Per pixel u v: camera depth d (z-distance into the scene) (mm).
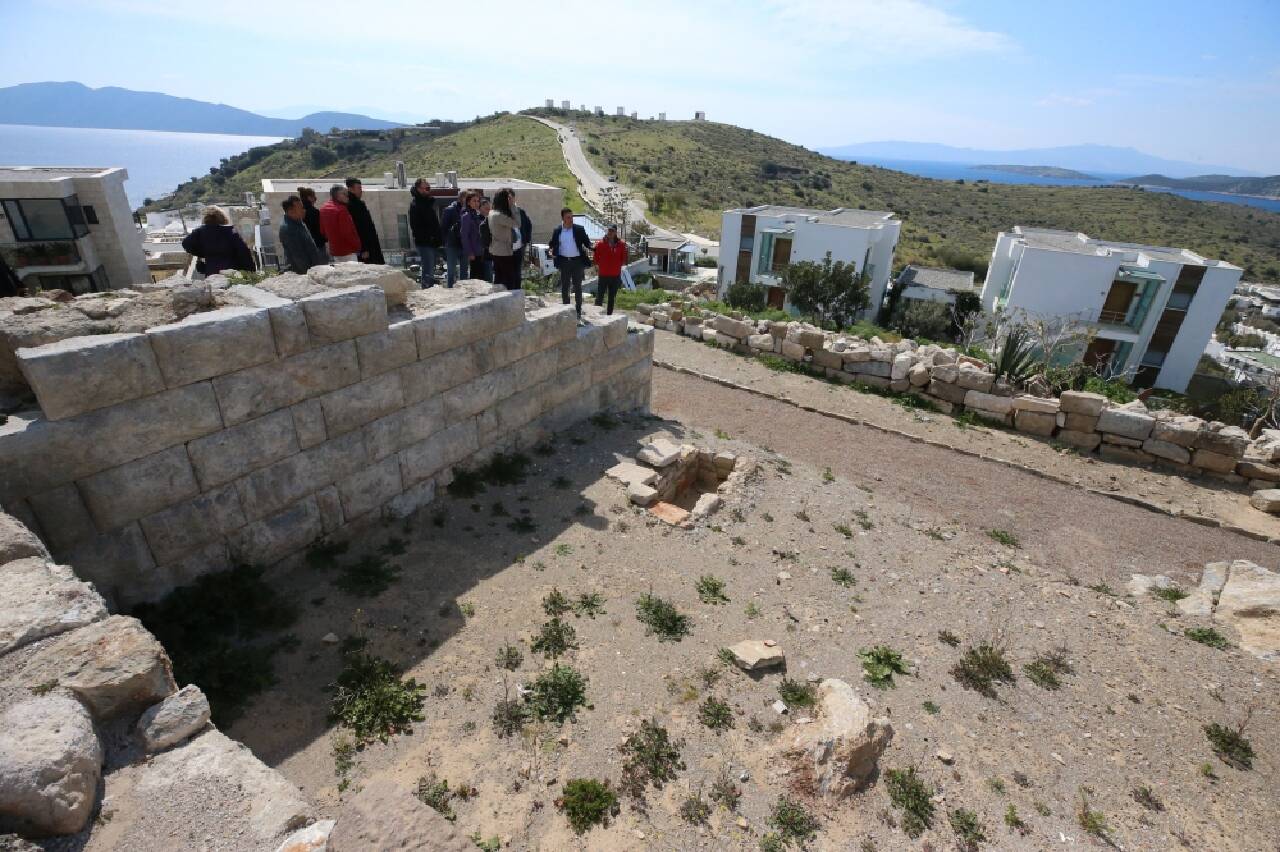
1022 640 5504
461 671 4277
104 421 3820
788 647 4969
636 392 9539
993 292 37750
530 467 7180
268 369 4586
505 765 3639
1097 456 10531
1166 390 30375
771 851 3318
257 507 4746
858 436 10414
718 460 8328
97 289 24125
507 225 8297
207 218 7191
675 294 19844
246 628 4367
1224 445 9703
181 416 4164
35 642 2709
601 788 3516
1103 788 4082
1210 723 4746
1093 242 36250
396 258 34375
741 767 3795
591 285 28156
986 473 9516
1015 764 4168
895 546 6883
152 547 4211
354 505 5484
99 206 23547
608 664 4492
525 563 5527
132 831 2314
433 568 5309
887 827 3557
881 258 39656
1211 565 7148
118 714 2691
